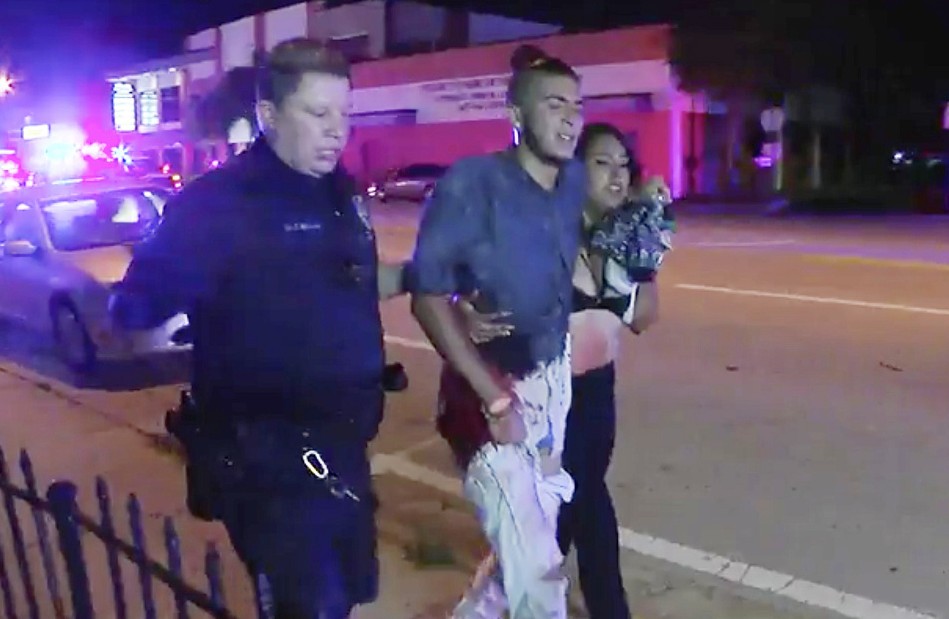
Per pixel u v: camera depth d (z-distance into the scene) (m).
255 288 2.38
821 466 5.38
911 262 12.98
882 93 30.86
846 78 30.42
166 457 5.64
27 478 2.96
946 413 6.23
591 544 3.14
